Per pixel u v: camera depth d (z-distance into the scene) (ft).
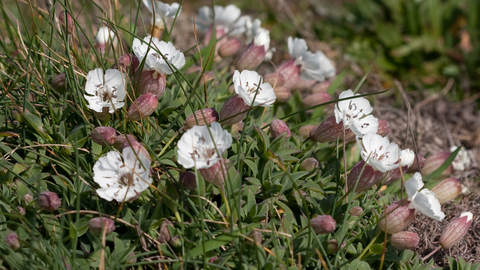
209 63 2.11
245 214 1.79
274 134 1.89
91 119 1.88
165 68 1.81
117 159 1.71
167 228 1.73
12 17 2.33
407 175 2.02
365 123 1.86
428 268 1.80
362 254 1.74
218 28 2.24
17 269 1.66
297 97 2.16
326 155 1.97
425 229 1.95
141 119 1.81
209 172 1.70
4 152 1.83
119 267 1.68
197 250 1.70
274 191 1.83
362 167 1.77
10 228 1.73
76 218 1.69
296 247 1.75
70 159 1.82
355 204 1.82
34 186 1.77
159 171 1.81
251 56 2.05
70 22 1.96
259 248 1.70
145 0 2.05
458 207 2.04
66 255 1.70
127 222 1.73
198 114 1.80
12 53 2.05
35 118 1.82
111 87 1.79
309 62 2.10
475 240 1.95
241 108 1.80
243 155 1.84
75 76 1.83
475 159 2.29
